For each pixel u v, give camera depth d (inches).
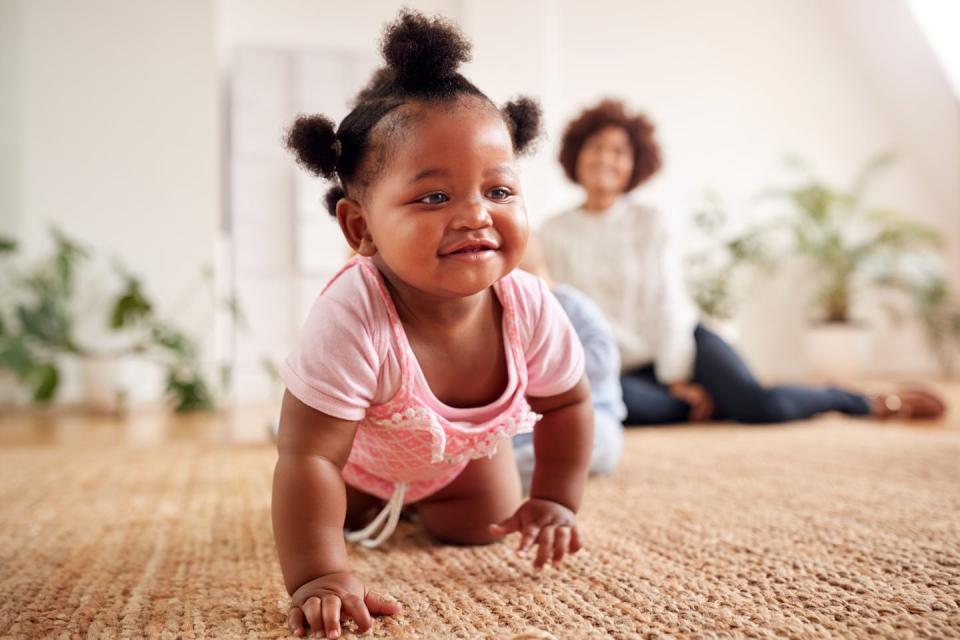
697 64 182.1
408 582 36.1
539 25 160.6
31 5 146.3
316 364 32.8
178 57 150.1
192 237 150.2
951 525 44.1
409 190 31.2
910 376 176.2
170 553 41.7
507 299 36.9
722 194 183.0
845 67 188.2
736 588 34.0
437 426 35.4
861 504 49.7
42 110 146.6
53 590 35.6
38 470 70.0
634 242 106.4
